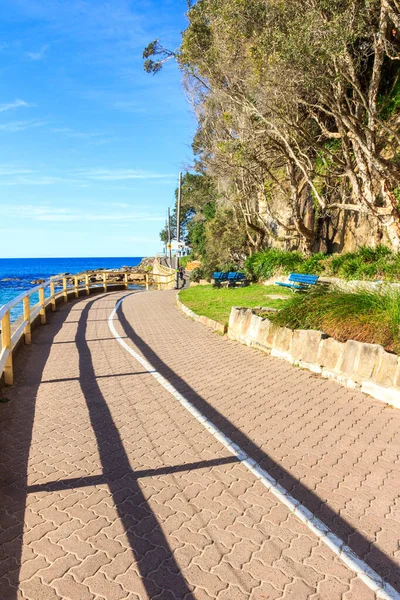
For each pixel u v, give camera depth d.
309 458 4.74
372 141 12.95
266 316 10.49
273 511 3.77
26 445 5.08
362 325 7.63
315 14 11.76
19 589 2.88
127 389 7.18
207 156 23.14
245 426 5.64
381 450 4.91
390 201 14.03
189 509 3.80
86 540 3.38
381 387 6.48
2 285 64.06
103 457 4.78
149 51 20.75
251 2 13.45
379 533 3.46
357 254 16.03
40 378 7.79
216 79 17.55
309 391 6.95
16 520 3.63
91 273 25.66
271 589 2.88
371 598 2.80
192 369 8.39
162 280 38.81
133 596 2.83
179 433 5.43
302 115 17.72
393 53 14.05
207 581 2.96
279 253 21.80
